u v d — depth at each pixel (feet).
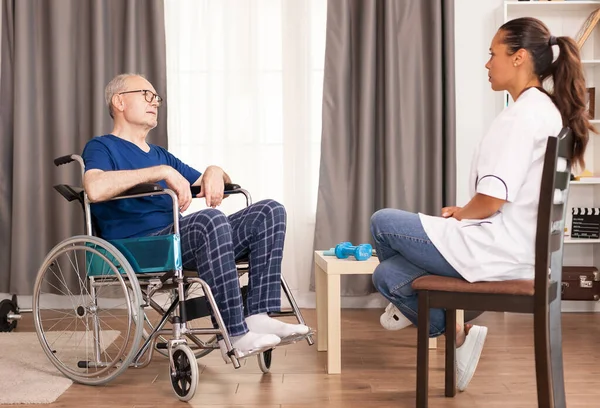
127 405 7.19
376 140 13.02
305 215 13.23
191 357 7.24
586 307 12.80
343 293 12.87
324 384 7.90
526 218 6.33
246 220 7.98
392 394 7.47
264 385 7.89
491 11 13.14
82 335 10.72
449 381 7.33
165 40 12.91
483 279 6.29
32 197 12.96
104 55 12.78
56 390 7.63
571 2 12.57
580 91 6.41
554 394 6.25
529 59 6.51
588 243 13.15
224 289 7.47
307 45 13.11
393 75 12.67
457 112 13.23
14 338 10.50
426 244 6.58
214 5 13.10
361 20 12.73
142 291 8.19
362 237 12.69
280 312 7.98
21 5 12.81
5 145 13.16
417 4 12.81
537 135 6.24
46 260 8.20
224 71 13.12
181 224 7.77
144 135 9.04
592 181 12.29
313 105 13.16
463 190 13.24
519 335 10.57
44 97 13.03
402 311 7.08
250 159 13.16
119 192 7.63
